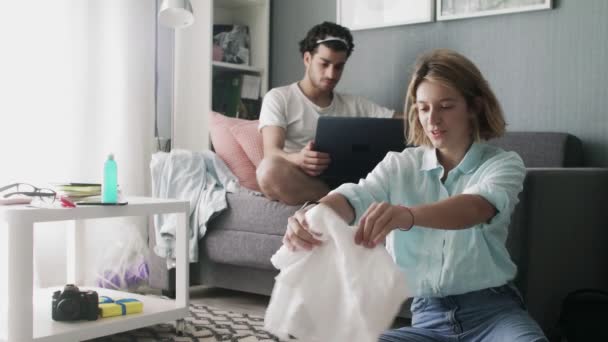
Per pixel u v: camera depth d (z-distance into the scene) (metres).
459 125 1.21
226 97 3.54
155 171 2.78
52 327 1.91
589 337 1.80
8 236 1.79
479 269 1.20
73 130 3.04
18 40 2.83
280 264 1.02
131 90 3.24
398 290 0.95
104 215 1.97
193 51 3.37
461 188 1.25
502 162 1.21
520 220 1.84
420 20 3.08
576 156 2.61
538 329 1.12
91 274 2.89
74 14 3.02
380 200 1.27
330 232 0.98
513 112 2.88
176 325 2.21
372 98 3.28
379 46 3.25
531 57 2.82
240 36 3.54
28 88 2.86
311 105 2.88
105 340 2.14
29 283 1.79
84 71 3.06
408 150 1.33
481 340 1.18
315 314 0.98
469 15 2.95
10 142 2.81
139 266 2.93
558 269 1.94
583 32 2.70
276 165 2.43
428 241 1.24
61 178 2.99
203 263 2.77
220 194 2.65
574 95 2.72
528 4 2.80
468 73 1.20
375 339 0.93
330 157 2.38
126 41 3.22
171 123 3.56
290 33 3.57
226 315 2.47
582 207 2.03
